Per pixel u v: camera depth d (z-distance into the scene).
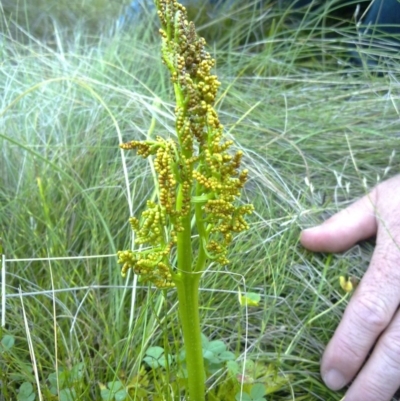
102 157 0.29
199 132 0.13
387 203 0.24
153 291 0.22
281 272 0.24
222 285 0.23
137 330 0.21
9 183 0.29
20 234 0.25
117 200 0.26
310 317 0.23
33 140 0.30
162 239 0.14
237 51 0.43
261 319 0.23
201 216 0.14
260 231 0.25
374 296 0.21
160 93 0.34
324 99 0.34
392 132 0.31
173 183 0.13
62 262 0.24
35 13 0.46
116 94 0.32
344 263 0.24
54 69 0.36
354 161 0.27
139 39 0.43
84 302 0.23
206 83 0.13
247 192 0.28
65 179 0.28
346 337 0.20
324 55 0.38
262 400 0.18
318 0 0.42
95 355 0.21
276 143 0.31
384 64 0.36
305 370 0.22
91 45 0.42
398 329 0.20
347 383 0.21
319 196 0.28
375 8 0.36
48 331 0.21
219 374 0.20
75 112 0.32
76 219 0.26
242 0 0.45
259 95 0.36
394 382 0.20
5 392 0.19
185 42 0.13
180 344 0.21
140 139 0.30
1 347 0.19
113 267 0.24
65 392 0.18
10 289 0.23
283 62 0.38
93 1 0.47
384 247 0.22
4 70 0.36
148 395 0.20
